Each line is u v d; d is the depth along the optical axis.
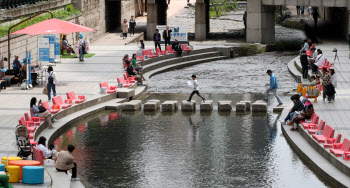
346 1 82.25
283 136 40.66
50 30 53.69
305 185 30.72
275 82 49.12
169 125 44.00
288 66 71.19
